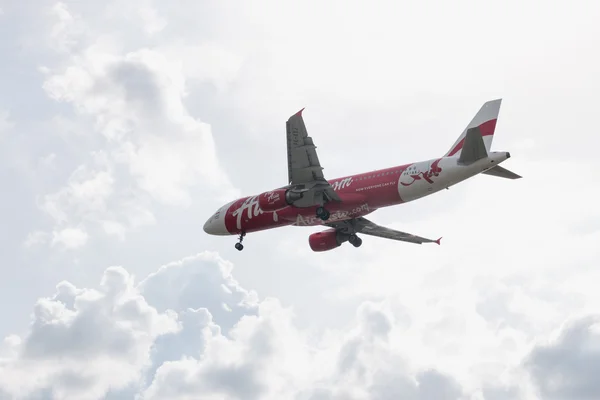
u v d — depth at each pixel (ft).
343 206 308.19
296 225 330.75
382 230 351.87
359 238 354.33
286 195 304.50
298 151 286.05
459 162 291.17
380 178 304.71
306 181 294.05
